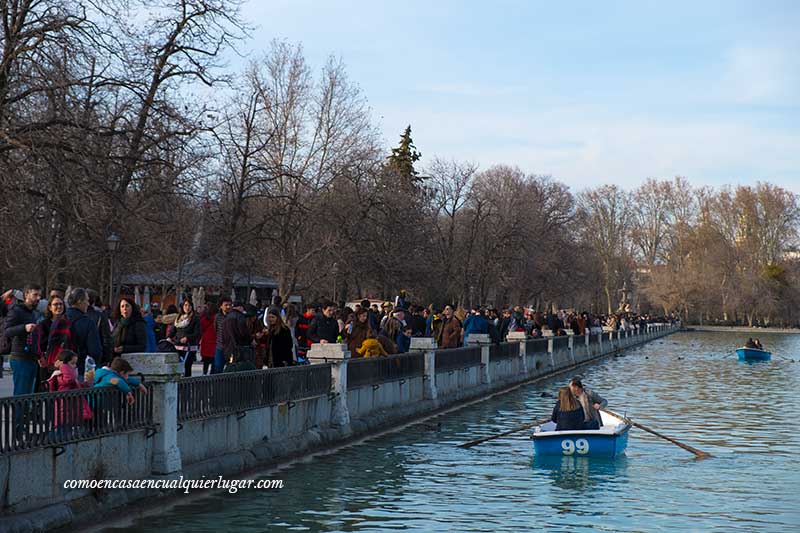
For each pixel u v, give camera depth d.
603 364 57.28
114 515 12.46
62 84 25.75
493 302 96.69
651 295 139.75
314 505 14.39
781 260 140.38
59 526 11.27
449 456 19.73
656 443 22.67
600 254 133.38
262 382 17.08
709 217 140.62
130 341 15.58
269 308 19.44
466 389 31.52
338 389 20.53
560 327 52.72
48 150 25.89
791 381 45.00
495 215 81.06
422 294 61.41
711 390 39.41
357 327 23.88
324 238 49.97
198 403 14.80
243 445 16.41
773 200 140.38
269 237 46.97
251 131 45.78
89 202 26.88
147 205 30.70
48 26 26.08
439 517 13.91
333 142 52.16
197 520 13.07
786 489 16.72
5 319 14.37
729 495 16.14
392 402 24.48
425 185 78.38
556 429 20.62
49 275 31.92
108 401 12.59
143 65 29.28
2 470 10.59
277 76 51.41
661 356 68.62
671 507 15.06
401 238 55.72
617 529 13.39
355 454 19.36
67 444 11.73
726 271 137.75
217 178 45.28
